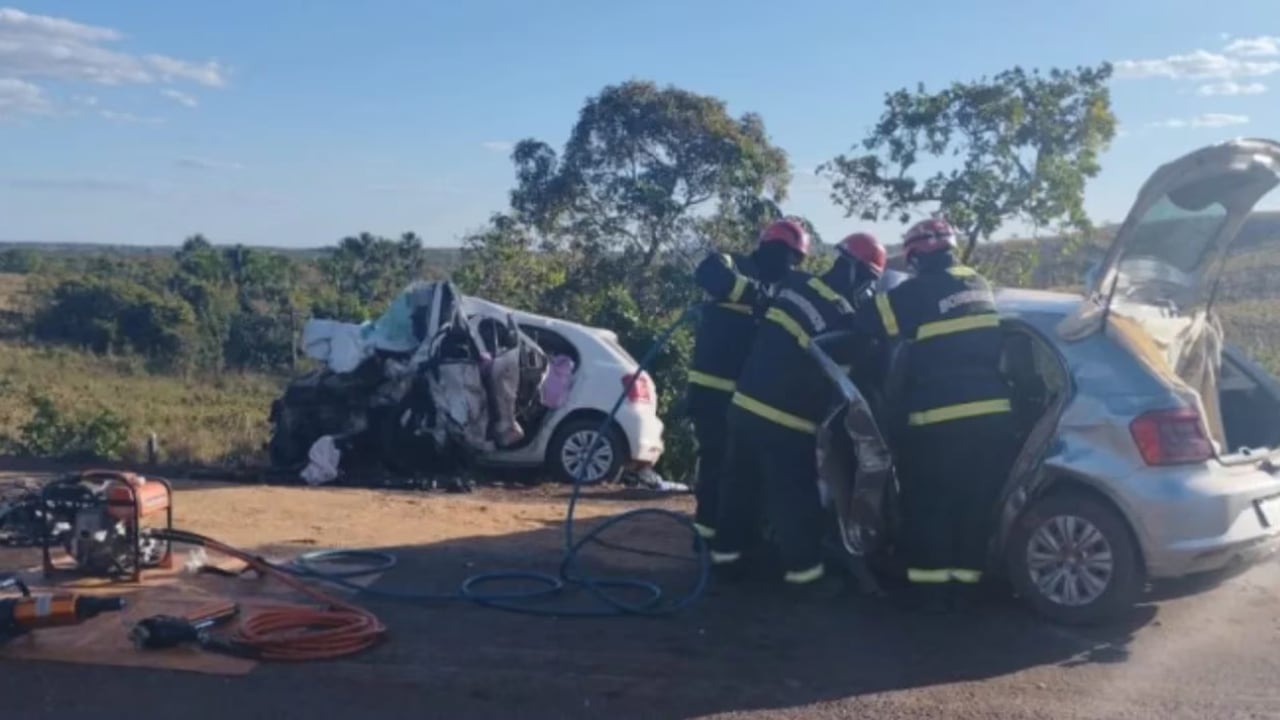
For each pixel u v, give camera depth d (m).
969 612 7.41
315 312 42.34
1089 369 7.14
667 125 27.38
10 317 48.88
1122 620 7.28
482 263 24.69
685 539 9.46
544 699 5.98
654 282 25.41
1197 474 6.93
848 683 6.25
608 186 27.75
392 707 5.84
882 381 7.48
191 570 7.96
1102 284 7.25
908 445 7.25
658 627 7.12
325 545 9.09
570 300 24.69
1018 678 6.34
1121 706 5.98
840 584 7.91
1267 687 6.23
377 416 12.33
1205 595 7.79
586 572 8.38
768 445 7.46
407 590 7.83
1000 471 7.23
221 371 42.97
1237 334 31.23
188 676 6.14
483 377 12.18
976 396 7.12
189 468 12.91
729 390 8.27
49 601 6.39
